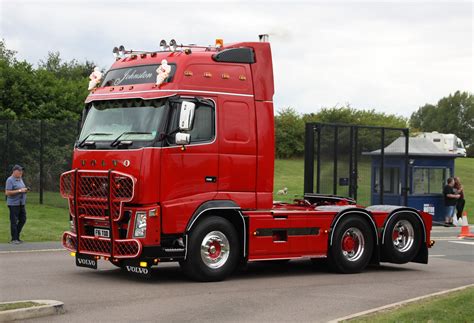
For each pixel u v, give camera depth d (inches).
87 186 510.6
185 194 496.7
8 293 441.7
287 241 545.0
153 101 497.7
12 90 1304.1
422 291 490.6
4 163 1045.2
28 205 1009.5
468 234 941.8
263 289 485.4
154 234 484.4
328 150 904.9
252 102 530.3
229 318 379.2
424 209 1085.8
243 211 524.1
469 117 4313.5
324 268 614.2
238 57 529.0
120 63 540.1
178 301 428.8
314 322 372.2
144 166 483.2
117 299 431.2
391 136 985.5
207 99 510.0
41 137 1024.9
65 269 555.5
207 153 506.0
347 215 583.2
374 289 498.0
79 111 1393.9
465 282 541.3
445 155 1094.4
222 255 516.1
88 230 518.0
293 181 1720.0
